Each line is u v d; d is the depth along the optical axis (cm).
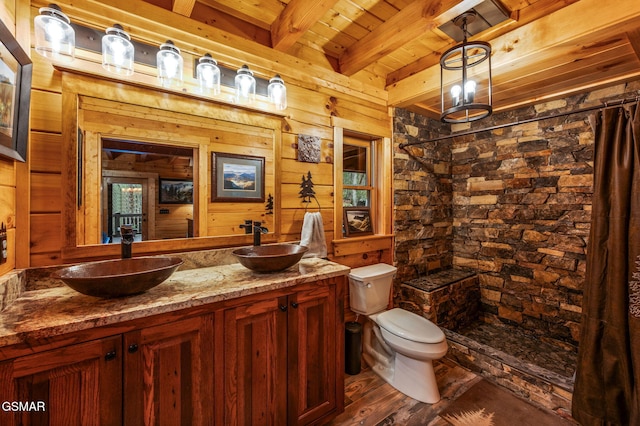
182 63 155
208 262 167
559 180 250
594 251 162
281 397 139
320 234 206
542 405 178
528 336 266
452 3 149
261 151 190
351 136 261
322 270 159
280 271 155
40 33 120
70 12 133
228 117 177
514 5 172
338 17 187
